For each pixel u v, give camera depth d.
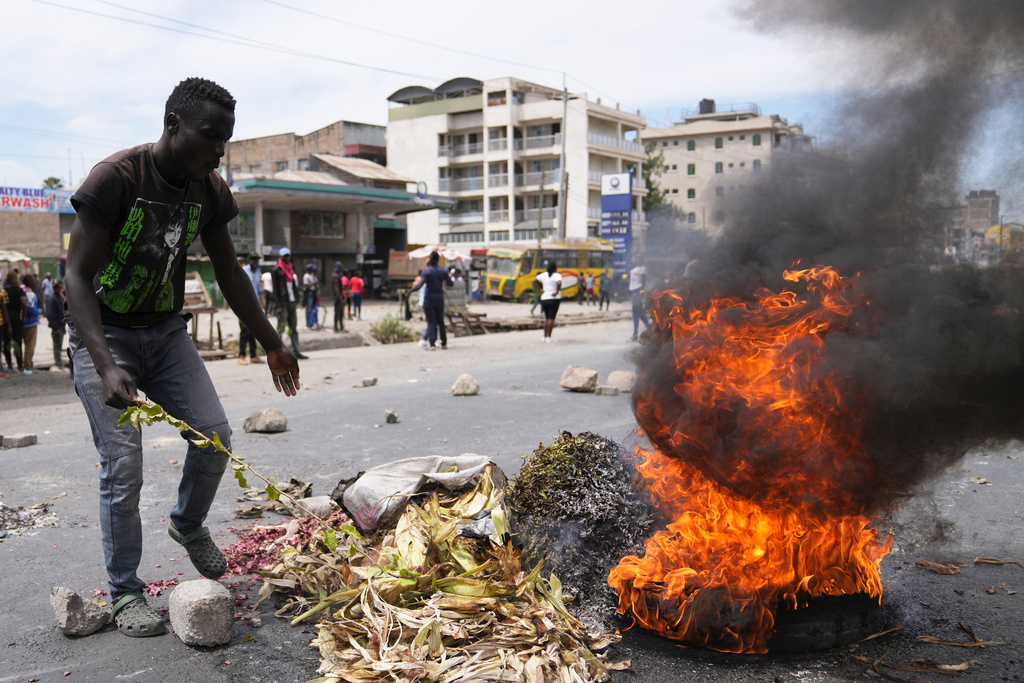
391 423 6.99
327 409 7.89
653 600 2.71
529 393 8.69
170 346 2.96
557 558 2.86
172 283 2.95
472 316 19.61
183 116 2.63
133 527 2.87
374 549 2.97
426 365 12.12
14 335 12.19
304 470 5.29
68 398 9.69
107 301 2.78
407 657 2.32
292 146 58.62
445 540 2.79
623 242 32.88
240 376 11.14
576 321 23.34
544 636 2.43
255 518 4.29
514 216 59.66
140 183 2.67
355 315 25.83
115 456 2.78
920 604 3.01
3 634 2.83
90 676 2.51
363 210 40.47
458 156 61.94
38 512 4.41
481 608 2.54
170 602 2.79
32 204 35.78
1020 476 4.81
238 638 2.77
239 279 3.23
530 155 59.66
